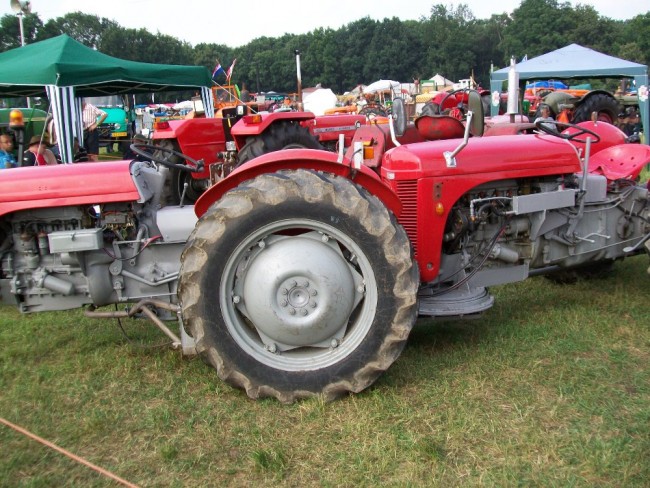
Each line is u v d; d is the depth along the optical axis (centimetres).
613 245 432
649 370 330
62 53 912
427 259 364
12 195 343
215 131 796
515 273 393
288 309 300
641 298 453
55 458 263
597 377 322
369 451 258
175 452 263
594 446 257
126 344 394
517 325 401
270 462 250
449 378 324
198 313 298
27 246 351
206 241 296
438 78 4069
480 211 366
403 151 366
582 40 7012
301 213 296
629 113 1452
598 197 421
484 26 8469
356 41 8294
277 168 315
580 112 945
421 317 361
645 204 434
